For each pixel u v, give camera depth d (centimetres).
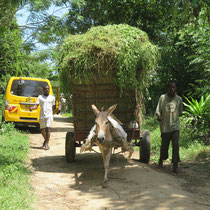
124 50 570
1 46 1418
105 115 477
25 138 971
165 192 455
